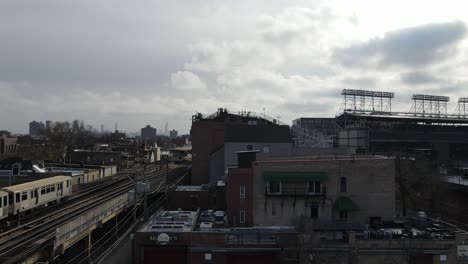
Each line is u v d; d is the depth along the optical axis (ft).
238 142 218.59
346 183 147.13
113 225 197.26
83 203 187.11
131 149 556.92
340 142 388.37
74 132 574.15
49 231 124.98
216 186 199.72
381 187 147.33
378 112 386.11
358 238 125.08
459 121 375.04
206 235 128.67
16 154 424.46
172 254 130.21
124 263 133.59
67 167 331.57
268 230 133.69
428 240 124.26
